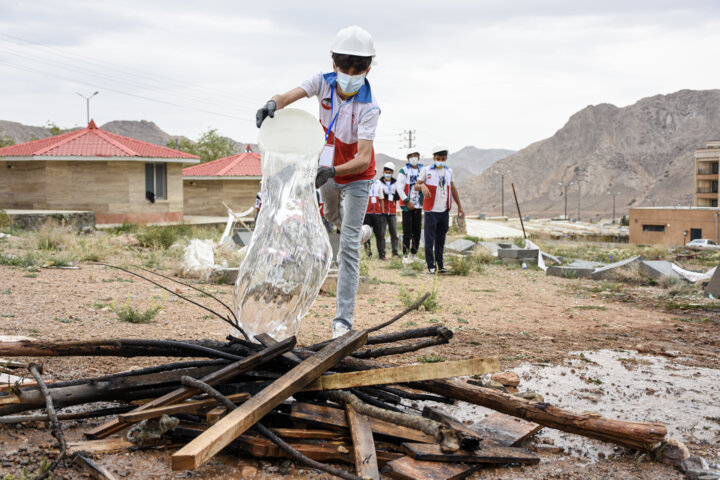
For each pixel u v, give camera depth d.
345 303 4.24
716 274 10.29
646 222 79.81
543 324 6.74
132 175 27.50
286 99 4.00
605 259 19.98
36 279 7.80
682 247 28.94
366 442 2.49
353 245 4.25
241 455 2.61
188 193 35.69
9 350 2.83
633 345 5.71
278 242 3.58
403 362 4.45
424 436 2.71
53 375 3.56
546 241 31.59
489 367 2.82
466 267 11.78
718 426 3.36
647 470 2.71
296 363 2.80
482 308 7.71
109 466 2.40
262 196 3.77
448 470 2.49
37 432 2.70
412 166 13.73
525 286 10.77
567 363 4.78
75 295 6.81
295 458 2.48
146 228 20.69
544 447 2.97
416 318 6.55
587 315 7.68
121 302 6.54
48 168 26.25
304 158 3.79
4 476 2.24
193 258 9.41
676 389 4.11
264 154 3.78
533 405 2.92
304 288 3.58
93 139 27.77
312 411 2.69
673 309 8.70
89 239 14.35
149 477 2.34
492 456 2.62
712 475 2.55
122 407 2.83
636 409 3.62
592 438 2.85
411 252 13.98
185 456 2.04
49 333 4.75
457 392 3.05
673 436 3.18
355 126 4.21
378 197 13.43
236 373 2.67
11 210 26.09
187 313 6.18
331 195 4.47
